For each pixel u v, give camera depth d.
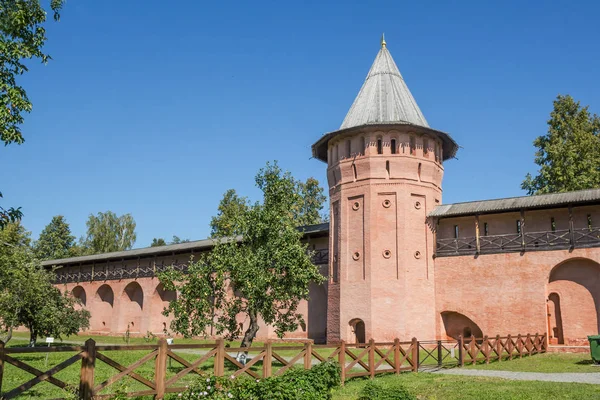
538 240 27.45
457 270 28.67
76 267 51.69
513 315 26.70
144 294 43.69
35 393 12.76
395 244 28.38
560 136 38.41
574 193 26.50
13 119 10.86
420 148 29.92
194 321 20.22
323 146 32.88
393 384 14.27
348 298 28.58
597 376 16.36
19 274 23.34
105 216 69.38
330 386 12.97
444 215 28.89
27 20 11.27
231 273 20.39
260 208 21.14
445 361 21.03
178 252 41.72
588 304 25.61
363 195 29.31
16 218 11.39
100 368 18.73
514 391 12.92
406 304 27.58
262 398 10.23
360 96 32.06
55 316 25.22
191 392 10.05
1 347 8.34
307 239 34.62
